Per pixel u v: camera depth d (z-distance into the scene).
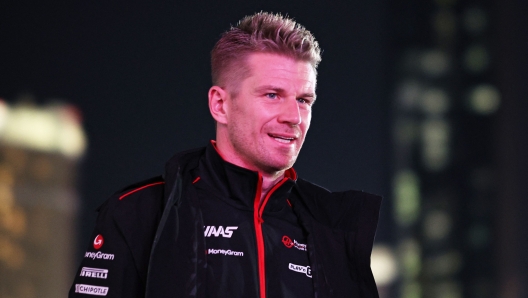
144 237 4.55
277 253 4.95
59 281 15.30
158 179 4.94
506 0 20.59
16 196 15.11
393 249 19.14
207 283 4.57
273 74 4.80
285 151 4.86
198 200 4.89
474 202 20.27
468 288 20.00
